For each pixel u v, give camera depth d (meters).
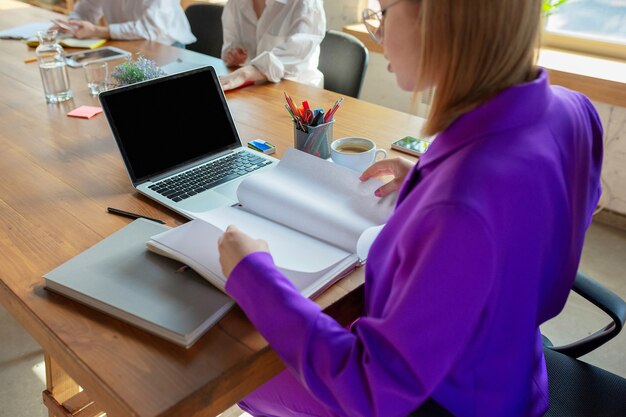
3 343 1.95
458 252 0.63
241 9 2.51
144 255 0.99
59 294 0.93
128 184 1.28
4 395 1.75
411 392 0.69
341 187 1.13
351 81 2.20
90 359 0.80
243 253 0.81
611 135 2.59
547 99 0.75
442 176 0.68
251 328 0.86
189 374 0.78
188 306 0.87
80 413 1.42
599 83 2.49
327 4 3.57
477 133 0.69
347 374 0.71
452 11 0.66
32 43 2.42
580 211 0.86
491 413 0.80
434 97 0.73
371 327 0.71
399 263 0.72
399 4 0.73
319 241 1.03
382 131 1.59
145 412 0.72
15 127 1.60
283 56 2.15
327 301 0.92
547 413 1.05
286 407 1.07
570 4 2.90
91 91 1.89
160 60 2.27
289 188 1.12
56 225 1.12
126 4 2.91
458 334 0.67
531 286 0.73
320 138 1.34
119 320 0.87
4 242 1.06
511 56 0.69
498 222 0.65
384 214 1.05
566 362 1.16
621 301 1.13
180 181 1.26
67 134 1.56
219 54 2.91
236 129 1.44
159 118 1.30
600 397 1.08
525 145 0.70
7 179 1.30
